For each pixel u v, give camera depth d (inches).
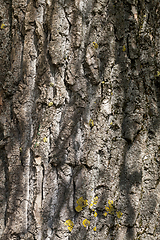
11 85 49.9
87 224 48.5
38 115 49.3
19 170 49.3
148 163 50.3
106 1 49.7
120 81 49.9
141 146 49.9
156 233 49.8
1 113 49.9
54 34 49.1
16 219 48.9
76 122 49.1
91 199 48.9
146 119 50.5
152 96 51.0
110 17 49.8
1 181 49.8
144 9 51.0
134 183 49.6
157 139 50.9
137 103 50.1
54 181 48.9
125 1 50.3
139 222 49.5
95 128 49.3
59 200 48.8
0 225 49.2
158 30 51.8
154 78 51.2
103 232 48.8
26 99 49.6
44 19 49.5
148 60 50.9
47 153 49.0
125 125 49.8
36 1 49.6
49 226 48.6
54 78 49.3
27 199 49.1
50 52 49.1
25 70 49.7
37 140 49.0
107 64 49.6
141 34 50.8
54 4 49.2
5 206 49.5
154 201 50.0
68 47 49.4
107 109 49.5
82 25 49.4
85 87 49.3
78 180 48.8
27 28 49.6
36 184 48.8
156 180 50.4
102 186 49.2
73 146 48.9
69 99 49.3
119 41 50.1
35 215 48.6
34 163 48.9
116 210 49.1
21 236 48.8
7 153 49.6
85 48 49.3
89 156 49.0
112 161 49.4
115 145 49.6
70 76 49.2
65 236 48.4
